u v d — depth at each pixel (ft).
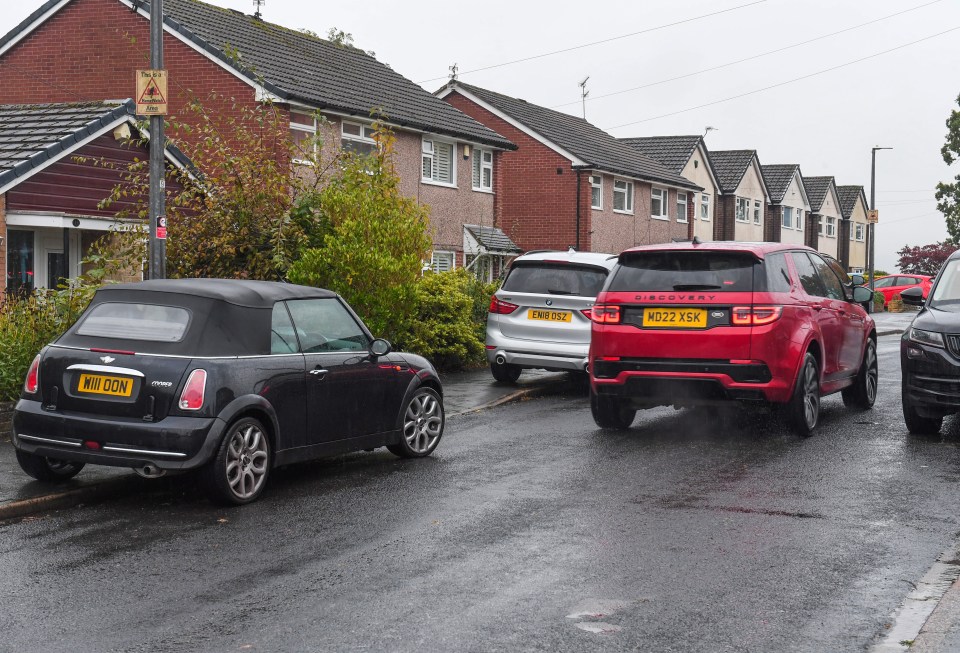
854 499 25.12
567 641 15.47
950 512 23.77
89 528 22.71
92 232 60.34
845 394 42.01
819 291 36.60
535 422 38.47
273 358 25.88
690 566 19.45
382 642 15.43
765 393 31.91
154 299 25.45
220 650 15.14
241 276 48.75
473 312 58.08
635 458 30.78
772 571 19.13
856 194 242.37
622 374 33.35
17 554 20.57
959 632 15.78
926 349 33.06
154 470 23.91
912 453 31.35
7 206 52.24
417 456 31.17
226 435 24.26
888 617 16.57
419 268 48.96
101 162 56.90
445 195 94.99
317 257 45.78
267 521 23.24
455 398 43.98
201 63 75.41
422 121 89.35
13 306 38.70
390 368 29.91
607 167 123.85
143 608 17.10
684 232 151.94
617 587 18.15
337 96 80.94
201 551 20.72
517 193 125.39
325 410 27.40
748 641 15.48
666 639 15.56
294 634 15.80
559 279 46.68
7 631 15.99
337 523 22.99
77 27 79.46
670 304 32.68
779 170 205.26
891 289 141.90
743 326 31.76
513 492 26.13
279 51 86.28
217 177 50.60
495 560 19.90
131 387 24.17
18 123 57.82
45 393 25.16
